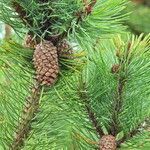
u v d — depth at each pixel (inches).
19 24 26.1
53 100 27.6
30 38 26.7
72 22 25.2
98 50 28.8
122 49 28.3
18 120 27.9
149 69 28.3
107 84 28.7
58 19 25.7
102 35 27.2
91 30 26.4
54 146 28.8
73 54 26.3
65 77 26.2
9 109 28.3
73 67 26.3
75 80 28.9
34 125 27.8
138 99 28.9
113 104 29.0
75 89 28.7
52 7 25.2
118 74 28.3
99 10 26.6
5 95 28.1
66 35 26.1
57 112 28.1
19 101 27.8
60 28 25.6
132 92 28.8
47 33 26.0
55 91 26.1
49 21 25.7
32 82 27.1
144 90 28.7
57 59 25.9
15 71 26.7
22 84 27.9
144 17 92.0
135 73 28.2
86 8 25.4
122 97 28.8
